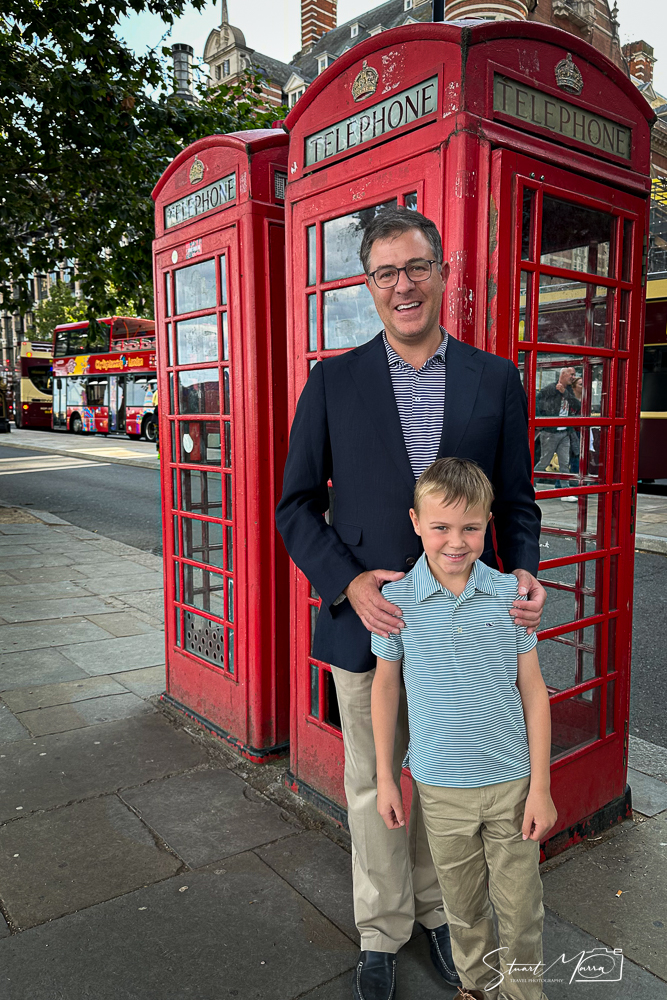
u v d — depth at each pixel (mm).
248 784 2996
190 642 3633
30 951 2035
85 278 9797
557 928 2139
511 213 2125
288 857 2490
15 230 9430
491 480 1880
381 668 1710
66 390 29656
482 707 1608
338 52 40719
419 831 2037
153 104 8750
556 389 2432
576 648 2633
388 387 1801
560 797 2527
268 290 2986
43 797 2877
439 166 2102
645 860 2498
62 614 5555
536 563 1775
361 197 2381
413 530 1781
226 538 3275
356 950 2057
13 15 8000
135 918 2176
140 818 2730
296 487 1946
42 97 8117
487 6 19562
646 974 1955
